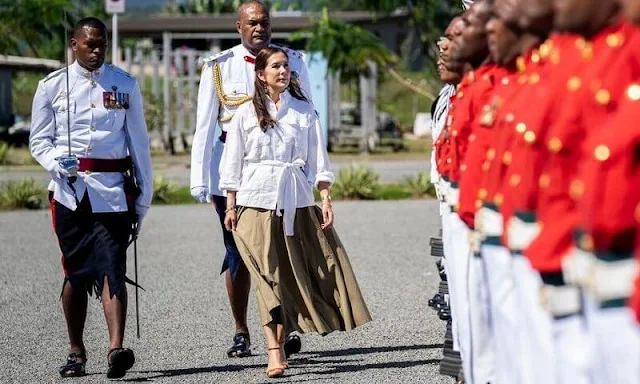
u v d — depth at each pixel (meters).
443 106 10.20
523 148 6.14
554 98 5.89
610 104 5.37
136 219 10.95
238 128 10.73
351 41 40.12
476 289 7.82
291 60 11.12
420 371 10.62
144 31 48.44
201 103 11.57
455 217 8.19
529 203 6.20
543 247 5.81
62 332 12.75
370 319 10.76
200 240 20.19
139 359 11.39
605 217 5.07
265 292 10.40
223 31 48.50
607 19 5.56
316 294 10.73
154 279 16.12
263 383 10.30
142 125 10.95
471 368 8.01
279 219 10.64
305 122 10.81
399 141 45.59
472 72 8.15
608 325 5.22
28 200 26.39
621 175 5.04
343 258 10.77
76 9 45.06
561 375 5.93
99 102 10.80
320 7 55.41
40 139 10.80
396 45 54.22
